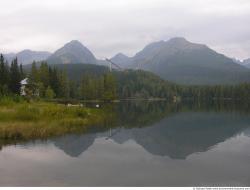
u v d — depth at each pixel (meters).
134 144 40.69
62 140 41.12
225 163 29.98
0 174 25.19
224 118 77.62
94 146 38.47
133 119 74.88
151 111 105.62
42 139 41.22
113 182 23.56
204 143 41.81
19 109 56.22
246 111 104.62
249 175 25.80
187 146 39.44
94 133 49.47
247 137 46.72
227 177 25.14
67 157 31.70
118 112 97.19
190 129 56.56
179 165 29.09
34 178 24.20
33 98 106.69
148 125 62.88
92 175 25.33
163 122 68.81
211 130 55.09
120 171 26.70
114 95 172.38
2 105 67.75
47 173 25.69
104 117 71.81
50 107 63.69
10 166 27.70
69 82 166.00
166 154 34.31
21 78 136.62
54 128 47.19
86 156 32.59
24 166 27.77
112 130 53.78
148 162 30.28
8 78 117.81
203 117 81.12
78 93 166.50
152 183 23.42
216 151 36.12
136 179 24.39
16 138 40.66
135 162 30.20
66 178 24.41
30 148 35.44
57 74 146.75
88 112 68.62
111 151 35.62
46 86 137.12
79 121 57.06
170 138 46.09
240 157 32.75
